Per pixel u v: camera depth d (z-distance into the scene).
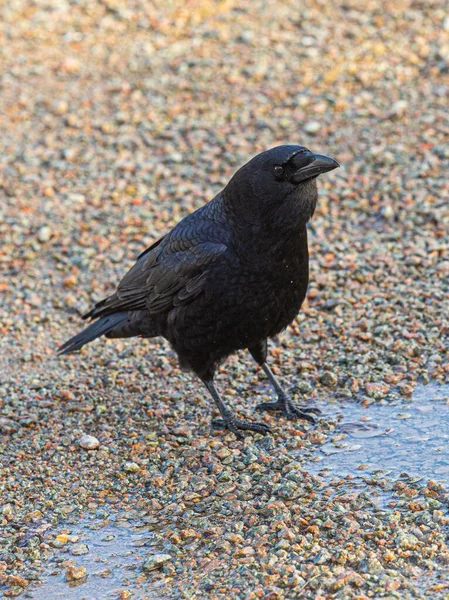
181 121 18.19
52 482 10.14
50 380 12.31
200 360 10.95
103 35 21.55
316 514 8.98
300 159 9.88
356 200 15.41
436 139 16.59
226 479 9.89
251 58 19.84
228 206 10.35
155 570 8.57
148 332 11.57
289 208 9.98
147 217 15.80
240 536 8.81
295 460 10.10
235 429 10.88
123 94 19.23
